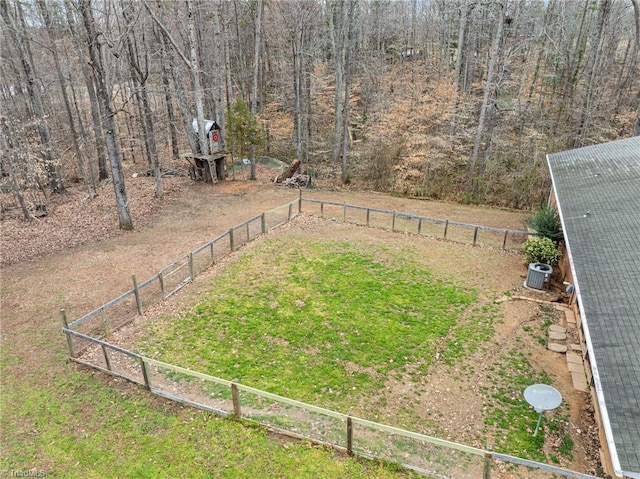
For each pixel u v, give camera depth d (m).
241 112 22.98
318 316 10.52
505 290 12.09
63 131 27.73
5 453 6.53
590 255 8.83
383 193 22.64
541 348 9.54
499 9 19.83
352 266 13.23
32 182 19.00
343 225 17.00
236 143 23.11
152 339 9.51
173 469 6.24
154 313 10.54
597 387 5.48
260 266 13.08
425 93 26.41
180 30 25.34
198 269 12.88
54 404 7.54
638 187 11.29
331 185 23.89
